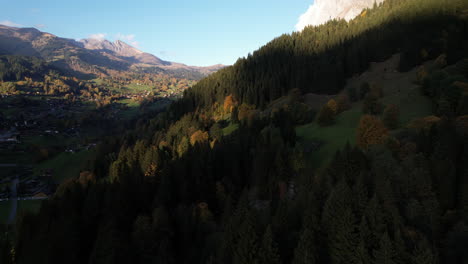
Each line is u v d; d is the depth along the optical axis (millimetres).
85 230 53500
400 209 33031
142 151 104688
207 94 199750
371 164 46625
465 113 58969
